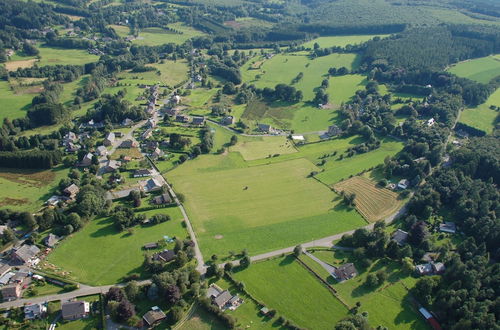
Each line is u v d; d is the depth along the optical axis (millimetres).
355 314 169125
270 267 192625
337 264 196500
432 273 193000
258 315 167250
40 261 187875
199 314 166125
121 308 158000
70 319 160250
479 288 175125
